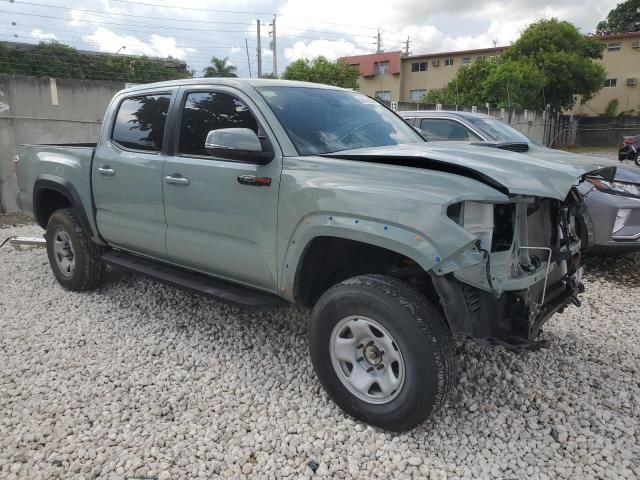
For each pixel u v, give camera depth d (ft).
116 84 45.27
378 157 9.82
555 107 119.75
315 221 9.60
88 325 14.17
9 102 39.60
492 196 8.39
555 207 10.40
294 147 10.62
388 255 10.30
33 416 9.93
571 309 15.66
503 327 9.16
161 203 12.91
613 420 9.83
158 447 9.07
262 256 10.86
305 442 9.16
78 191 15.44
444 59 154.81
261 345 12.85
